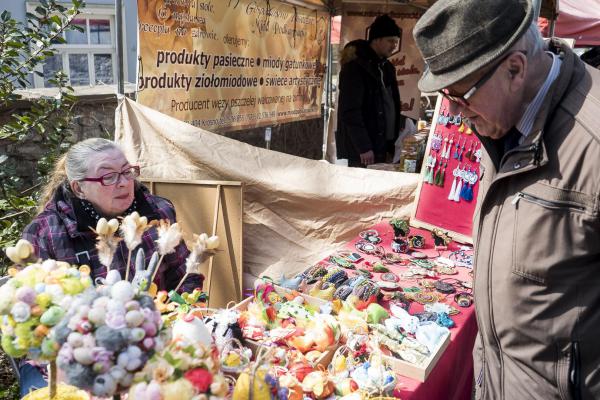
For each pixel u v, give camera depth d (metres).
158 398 0.79
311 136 6.48
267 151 3.01
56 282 0.89
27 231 1.83
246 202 2.95
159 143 2.86
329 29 5.55
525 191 1.27
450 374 1.79
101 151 1.81
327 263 2.45
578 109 1.20
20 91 3.84
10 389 2.61
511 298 1.32
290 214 2.98
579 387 1.27
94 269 1.86
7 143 3.42
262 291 1.91
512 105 1.26
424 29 1.27
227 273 2.83
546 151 1.22
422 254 2.62
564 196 1.20
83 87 4.24
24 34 3.04
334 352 1.63
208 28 3.55
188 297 1.61
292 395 1.33
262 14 4.21
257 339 1.61
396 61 5.67
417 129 4.77
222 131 3.94
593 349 1.25
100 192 1.80
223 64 3.80
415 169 3.46
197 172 2.89
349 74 4.24
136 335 0.81
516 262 1.29
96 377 0.80
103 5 6.87
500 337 1.41
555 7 5.35
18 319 0.83
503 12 1.19
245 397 1.06
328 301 1.92
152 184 2.81
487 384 1.53
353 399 1.32
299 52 4.98
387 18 4.37
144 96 3.06
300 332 1.64
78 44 6.82
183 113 3.45
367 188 2.94
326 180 2.96
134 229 1.22
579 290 1.23
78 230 1.84
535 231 1.25
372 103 4.34
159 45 3.11
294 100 5.05
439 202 2.80
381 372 1.42
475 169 2.68
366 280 2.09
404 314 1.87
